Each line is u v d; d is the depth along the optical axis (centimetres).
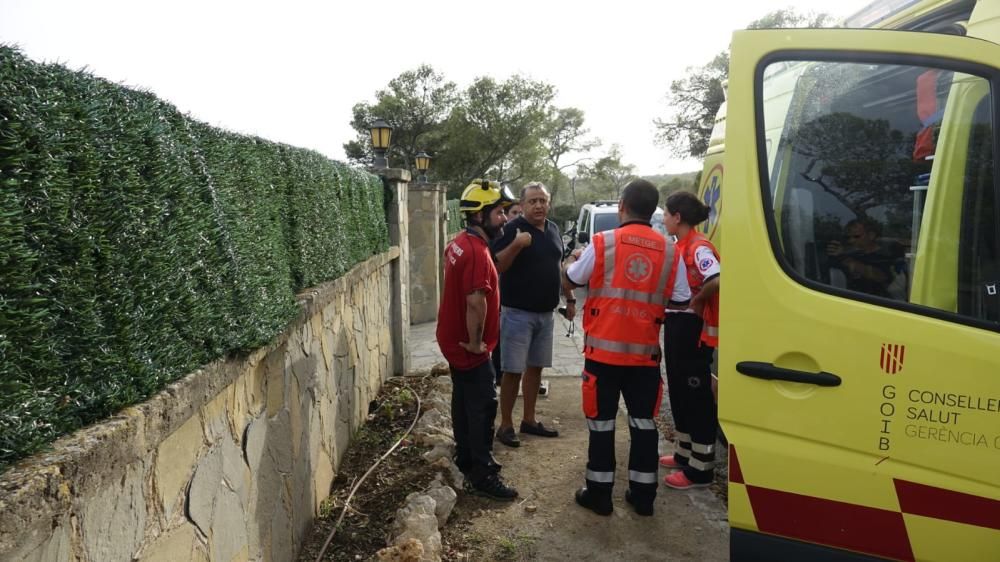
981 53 199
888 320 199
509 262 432
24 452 119
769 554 211
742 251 209
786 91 214
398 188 671
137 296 159
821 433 202
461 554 315
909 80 211
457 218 1535
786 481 206
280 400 282
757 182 209
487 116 3312
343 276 416
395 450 442
